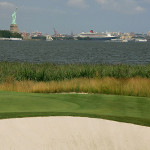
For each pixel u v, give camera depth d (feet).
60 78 84.12
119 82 71.82
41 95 50.29
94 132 26.35
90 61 233.14
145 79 73.10
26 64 113.80
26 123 28.37
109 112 36.65
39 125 27.91
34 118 30.17
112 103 43.88
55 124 28.32
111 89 67.15
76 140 24.45
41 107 39.14
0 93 52.24
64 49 450.30
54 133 25.84
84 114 32.48
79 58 263.08
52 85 71.15
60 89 69.82
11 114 31.83
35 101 43.50
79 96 50.19
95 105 42.16
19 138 24.34
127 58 270.05
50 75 84.58
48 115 31.58
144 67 96.68
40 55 298.35
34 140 24.09
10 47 499.92
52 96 49.70
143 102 44.29
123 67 97.25
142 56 300.20
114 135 25.77
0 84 73.72
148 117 33.71
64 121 29.37
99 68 93.76
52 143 23.65
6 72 89.40
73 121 29.45
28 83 74.54
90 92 68.54
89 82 73.72
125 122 29.45
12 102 41.70
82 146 23.39
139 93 64.64
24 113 32.53
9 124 27.91
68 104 42.65
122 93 65.77
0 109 36.70
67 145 23.43
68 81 75.82
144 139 25.07
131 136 25.64
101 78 80.28
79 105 42.22
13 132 25.68
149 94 63.77
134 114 35.55
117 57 282.15
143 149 23.20
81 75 86.89
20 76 84.28
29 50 402.52
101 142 24.22
